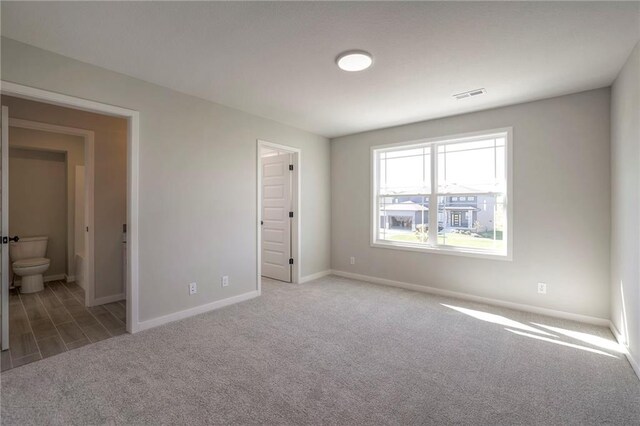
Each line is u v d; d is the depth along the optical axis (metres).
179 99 3.19
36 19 1.96
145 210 2.94
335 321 3.17
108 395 1.91
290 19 1.96
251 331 2.91
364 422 1.70
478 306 3.64
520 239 3.50
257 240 4.01
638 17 1.90
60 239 4.75
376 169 4.79
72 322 3.10
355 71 2.69
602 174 3.05
